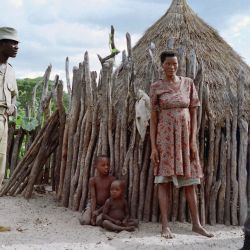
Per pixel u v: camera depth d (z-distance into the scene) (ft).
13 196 23.44
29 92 43.21
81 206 21.17
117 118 20.62
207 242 16.65
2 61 17.85
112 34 22.86
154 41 23.45
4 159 18.26
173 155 17.70
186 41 22.76
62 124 23.18
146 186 20.08
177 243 16.43
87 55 21.85
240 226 19.86
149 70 20.35
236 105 20.21
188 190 18.25
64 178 22.38
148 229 18.74
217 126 20.24
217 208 20.22
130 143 20.26
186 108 18.16
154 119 18.33
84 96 22.06
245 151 20.17
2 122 17.88
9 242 15.98
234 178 20.08
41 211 21.12
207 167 20.11
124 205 19.03
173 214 19.94
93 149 21.35
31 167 23.59
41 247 15.40
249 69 24.30
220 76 21.65
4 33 17.42
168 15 24.39
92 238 16.89
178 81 18.25
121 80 22.61
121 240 16.67
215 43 23.57
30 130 25.89
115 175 20.48
